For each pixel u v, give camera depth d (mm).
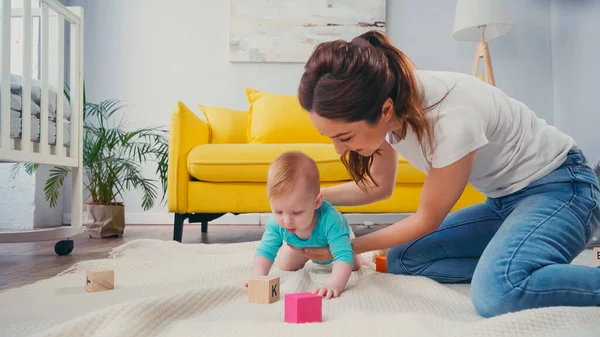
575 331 711
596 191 1067
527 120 1088
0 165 3463
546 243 929
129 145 3182
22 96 1979
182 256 1742
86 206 2719
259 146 2357
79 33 2387
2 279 1473
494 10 3055
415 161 1104
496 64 3629
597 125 3074
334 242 1178
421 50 3646
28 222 3451
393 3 3662
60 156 2191
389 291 1160
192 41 3691
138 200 3682
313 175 1147
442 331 796
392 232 1096
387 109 884
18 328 836
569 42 3379
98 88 3688
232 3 3633
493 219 1235
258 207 2348
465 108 959
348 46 861
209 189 2350
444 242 1266
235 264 1468
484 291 917
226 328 807
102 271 1198
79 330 747
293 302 866
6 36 1833
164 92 3689
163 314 872
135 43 3693
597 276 852
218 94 3682
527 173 1073
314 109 862
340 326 817
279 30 3625
